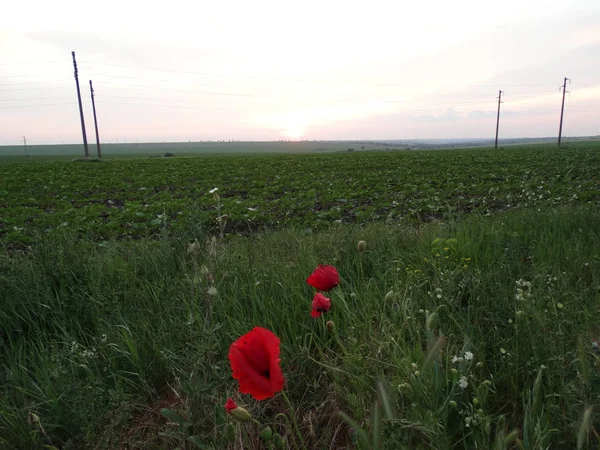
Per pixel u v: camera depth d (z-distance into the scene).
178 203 12.04
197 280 2.40
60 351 2.83
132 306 3.39
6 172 31.81
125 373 2.67
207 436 1.96
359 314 2.93
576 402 1.74
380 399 1.58
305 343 2.56
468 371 1.94
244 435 1.97
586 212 5.98
